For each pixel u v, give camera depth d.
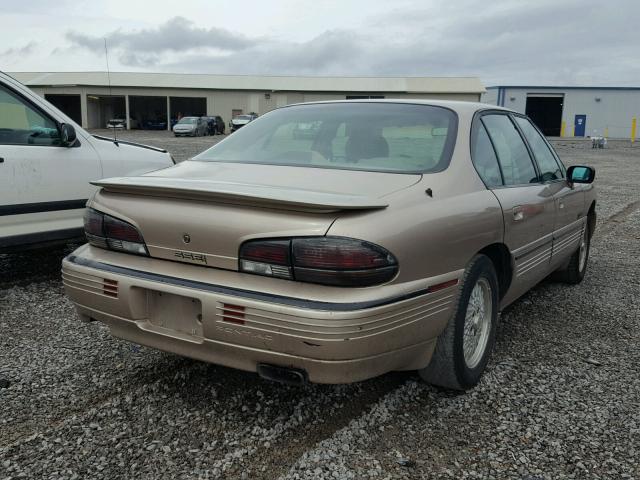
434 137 3.29
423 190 2.86
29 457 2.57
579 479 2.52
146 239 2.78
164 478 2.46
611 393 3.32
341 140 3.34
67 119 5.23
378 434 2.83
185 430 2.82
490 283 3.34
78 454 2.61
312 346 2.37
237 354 2.58
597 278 5.96
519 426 2.93
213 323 2.54
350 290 2.41
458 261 2.90
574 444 2.78
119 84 50.81
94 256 2.95
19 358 3.58
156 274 2.71
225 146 3.63
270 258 2.46
